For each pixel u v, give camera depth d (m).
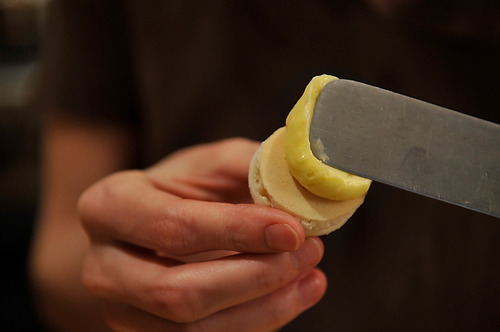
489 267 0.48
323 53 0.50
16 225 0.79
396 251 0.49
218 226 0.33
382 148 0.31
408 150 0.32
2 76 0.80
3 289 0.77
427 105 0.32
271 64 0.52
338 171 0.32
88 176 0.54
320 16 0.49
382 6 0.47
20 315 0.75
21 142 0.76
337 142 0.31
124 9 0.52
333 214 0.32
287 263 0.33
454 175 0.32
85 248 0.49
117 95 0.56
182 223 0.33
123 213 0.35
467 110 0.49
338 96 0.32
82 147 0.54
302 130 0.31
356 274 0.50
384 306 0.50
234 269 0.33
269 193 0.32
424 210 0.48
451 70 0.48
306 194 0.32
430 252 0.48
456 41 0.47
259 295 0.33
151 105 0.56
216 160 0.40
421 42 0.48
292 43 0.51
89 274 0.36
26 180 0.79
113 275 0.35
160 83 0.55
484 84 0.48
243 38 0.52
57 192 0.53
